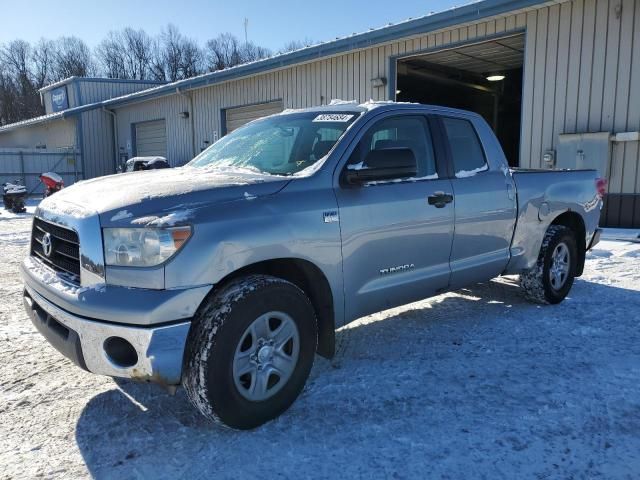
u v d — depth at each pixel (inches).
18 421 121.7
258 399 116.4
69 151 1051.3
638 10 363.9
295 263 127.9
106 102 1019.9
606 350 161.9
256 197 120.1
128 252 106.7
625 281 247.8
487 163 182.7
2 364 154.5
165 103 875.4
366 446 110.3
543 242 203.9
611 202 390.6
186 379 109.3
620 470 101.6
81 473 101.8
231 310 109.0
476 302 216.7
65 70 2997.0
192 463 104.8
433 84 720.3
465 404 128.0
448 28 454.9
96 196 121.2
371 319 195.3
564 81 404.5
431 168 163.2
